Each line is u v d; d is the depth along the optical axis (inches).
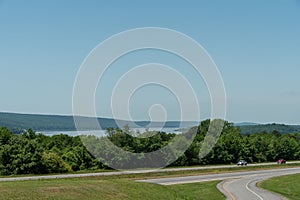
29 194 860.0
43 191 911.0
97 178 1973.4
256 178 2341.3
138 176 2180.1
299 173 2837.1
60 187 984.3
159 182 1941.4
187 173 2522.1
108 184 1149.1
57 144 3248.0
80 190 987.3
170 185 1802.4
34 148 2659.9
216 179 2215.8
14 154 2591.0
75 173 2445.9
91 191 1000.9
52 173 2581.2
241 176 2495.1
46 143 3230.8
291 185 1956.2
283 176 2513.5
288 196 1494.8
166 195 1208.8
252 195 1485.0
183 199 1231.5
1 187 914.1
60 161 2679.6
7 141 2731.3
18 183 1081.4
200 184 1889.8
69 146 3208.7
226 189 1685.5
